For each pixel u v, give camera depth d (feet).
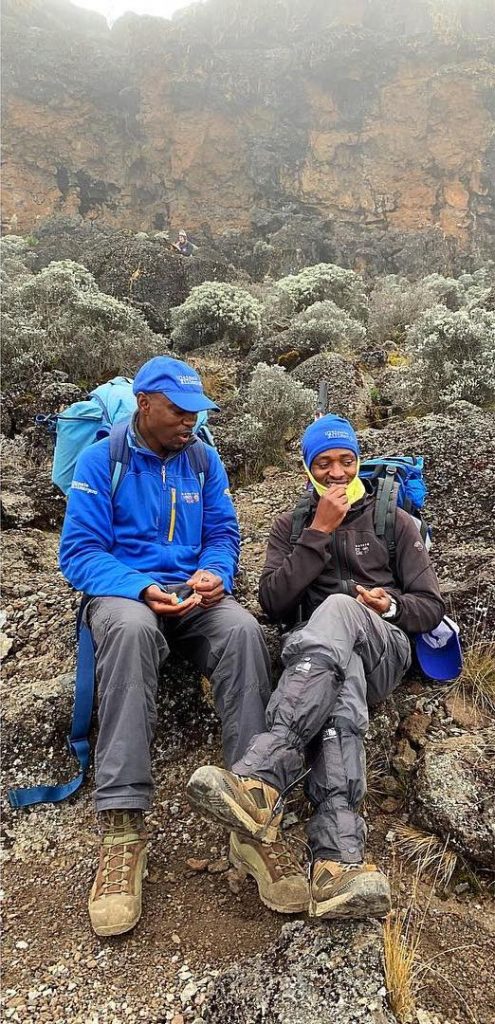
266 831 6.61
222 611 8.33
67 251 55.26
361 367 26.78
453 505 13.92
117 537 8.95
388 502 9.08
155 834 8.24
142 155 143.23
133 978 6.54
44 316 25.86
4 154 135.44
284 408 20.36
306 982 6.07
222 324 31.32
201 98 141.90
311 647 7.32
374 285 56.54
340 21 152.87
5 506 15.85
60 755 9.35
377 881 6.08
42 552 14.58
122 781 7.07
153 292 38.70
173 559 8.92
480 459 14.75
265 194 143.02
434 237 104.12
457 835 7.70
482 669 9.95
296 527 9.18
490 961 6.72
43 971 6.65
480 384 21.53
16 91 135.64
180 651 9.12
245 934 6.94
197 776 6.38
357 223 140.46
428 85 136.05
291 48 146.00
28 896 7.53
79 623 8.96
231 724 7.80
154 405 8.61
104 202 143.02
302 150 142.72
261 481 19.22
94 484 8.80
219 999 6.10
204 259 41.60
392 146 138.92
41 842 8.23
